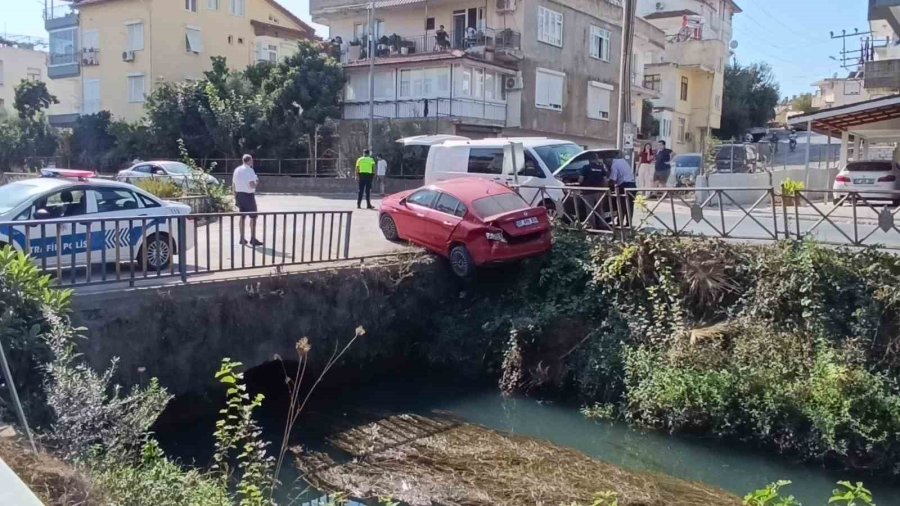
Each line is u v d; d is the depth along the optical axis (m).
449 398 11.33
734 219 15.23
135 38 39.97
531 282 12.50
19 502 3.27
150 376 9.29
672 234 11.96
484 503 7.36
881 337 9.35
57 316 7.12
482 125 31.80
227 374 6.29
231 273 10.71
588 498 7.49
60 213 10.09
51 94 48.00
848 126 20.58
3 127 40.72
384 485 7.84
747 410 9.13
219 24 42.00
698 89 47.41
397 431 9.62
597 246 12.22
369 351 12.17
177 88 34.78
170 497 5.31
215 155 34.41
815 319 9.81
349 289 11.73
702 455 9.02
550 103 34.94
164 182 19.16
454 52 30.48
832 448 8.41
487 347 12.13
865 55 29.86
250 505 5.58
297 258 12.55
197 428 9.71
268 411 10.42
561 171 14.09
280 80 32.81
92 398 5.99
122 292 9.05
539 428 10.01
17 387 6.52
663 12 52.91
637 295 11.41
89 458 5.44
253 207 13.85
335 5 36.53
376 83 33.12
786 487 8.17
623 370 10.48
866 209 16.03
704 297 10.87
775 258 10.60
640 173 18.00
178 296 9.60
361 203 22.72
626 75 17.23
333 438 9.36
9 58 53.91
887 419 8.40
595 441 9.52
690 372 9.69
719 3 61.03
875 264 9.89
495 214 12.23
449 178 15.38
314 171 32.25
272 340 10.71
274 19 46.88
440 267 13.12
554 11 34.56
